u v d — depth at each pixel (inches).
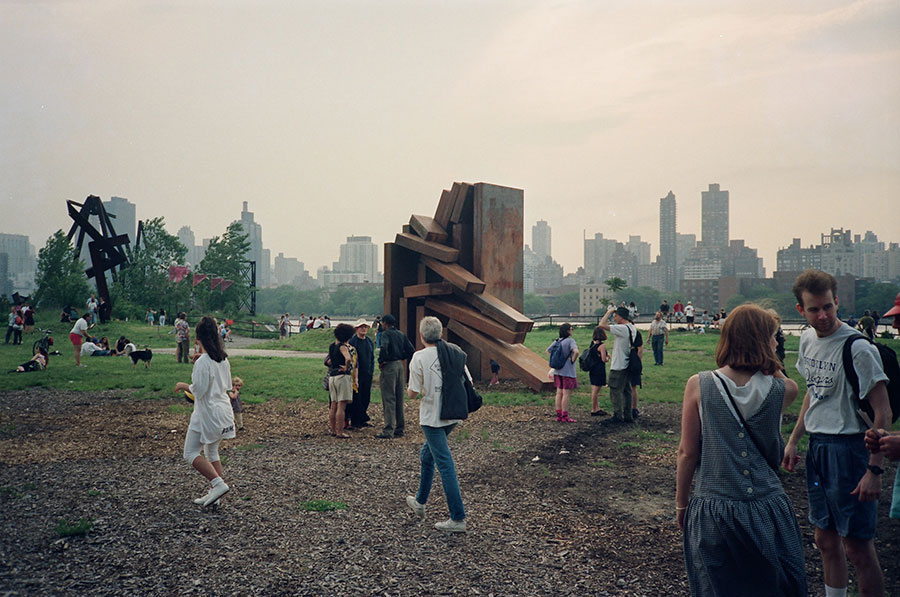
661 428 360.5
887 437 106.7
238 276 2822.3
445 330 571.2
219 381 210.5
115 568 158.4
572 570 161.5
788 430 347.9
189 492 226.7
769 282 6648.6
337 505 213.2
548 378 499.2
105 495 221.1
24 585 147.5
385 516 204.2
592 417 397.4
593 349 398.3
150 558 165.0
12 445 304.5
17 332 1004.6
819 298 127.4
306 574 156.3
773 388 102.3
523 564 165.2
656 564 166.1
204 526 190.7
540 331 1406.3
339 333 340.2
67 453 289.1
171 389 513.0
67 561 162.2
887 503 220.4
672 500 224.7
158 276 2423.7
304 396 481.1
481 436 337.4
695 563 102.0
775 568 96.0
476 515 207.0
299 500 220.1
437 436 192.9
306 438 333.1
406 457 290.4
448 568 161.8
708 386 104.2
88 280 1855.3
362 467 269.9
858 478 120.5
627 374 375.2
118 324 1571.1
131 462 272.8
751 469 100.0
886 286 5152.6
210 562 163.0
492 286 576.7
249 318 2544.3
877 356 120.0
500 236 584.4
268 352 1037.2
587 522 200.4
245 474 255.0
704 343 1031.0
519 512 210.5
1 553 166.7
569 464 277.9
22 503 210.5
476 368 569.6
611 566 164.6
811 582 154.3
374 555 169.6
